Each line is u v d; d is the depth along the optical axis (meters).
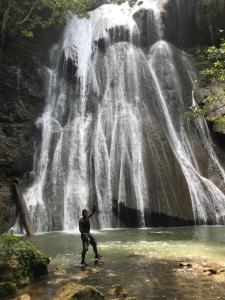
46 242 17.55
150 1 39.12
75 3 29.12
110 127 28.19
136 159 26.05
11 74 29.14
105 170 25.94
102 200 24.75
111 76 31.88
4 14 27.94
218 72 17.78
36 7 30.12
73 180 25.94
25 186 25.20
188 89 33.22
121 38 34.69
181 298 8.70
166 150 26.95
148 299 8.66
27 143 26.86
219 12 36.41
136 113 29.19
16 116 27.80
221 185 28.27
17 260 10.64
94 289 8.62
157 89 32.41
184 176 25.98
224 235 18.91
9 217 22.39
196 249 14.76
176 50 35.88
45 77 32.66
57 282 10.30
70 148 27.44
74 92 31.53
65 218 24.12
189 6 36.50
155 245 15.84
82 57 33.78
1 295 9.22
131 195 24.22
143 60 33.19
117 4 40.41
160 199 24.20
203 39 37.06
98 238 18.27
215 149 31.03
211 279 10.18
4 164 24.36
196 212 24.88
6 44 29.94
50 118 29.73
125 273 11.05
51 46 34.91
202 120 31.48
